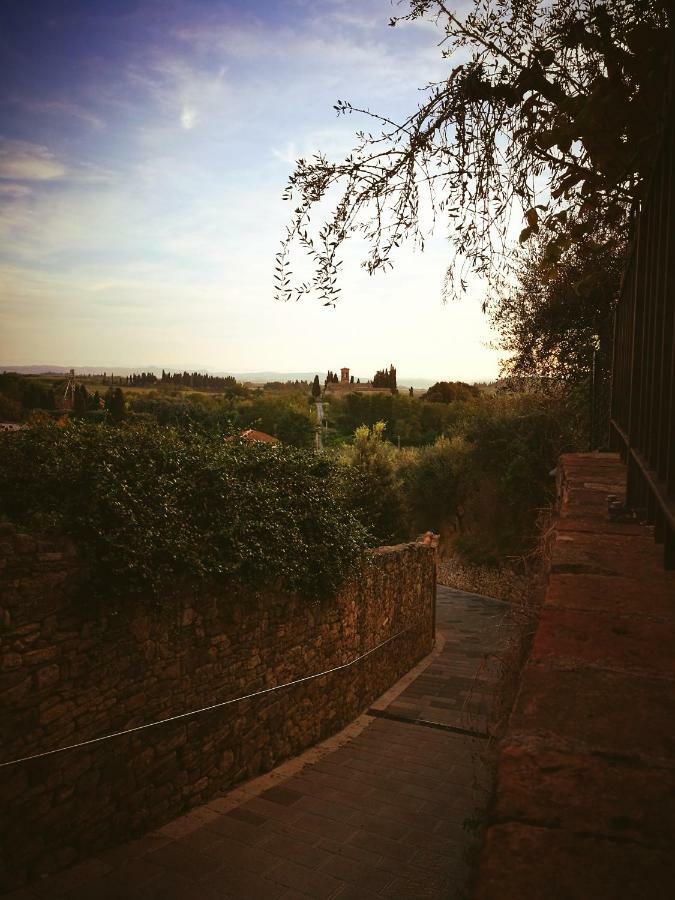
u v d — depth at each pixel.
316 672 8.66
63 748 4.95
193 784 6.30
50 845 4.86
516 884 0.73
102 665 5.27
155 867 5.12
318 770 7.58
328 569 8.32
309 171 2.97
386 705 10.52
